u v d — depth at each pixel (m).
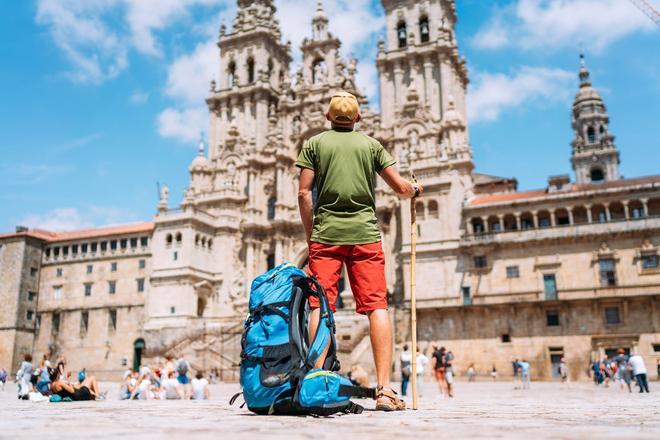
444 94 76.69
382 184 74.31
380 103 80.56
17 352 82.62
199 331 69.56
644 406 10.04
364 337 61.09
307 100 84.31
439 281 66.56
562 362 55.31
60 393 18.61
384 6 83.69
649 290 58.09
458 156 70.00
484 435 4.34
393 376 61.91
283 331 6.88
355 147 8.11
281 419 5.93
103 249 84.44
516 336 61.81
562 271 61.84
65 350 82.56
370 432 4.58
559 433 4.40
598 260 60.88
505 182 85.75
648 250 59.22
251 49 91.94
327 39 87.12
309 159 8.23
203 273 77.88
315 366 6.85
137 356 77.69
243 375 6.94
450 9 84.75
